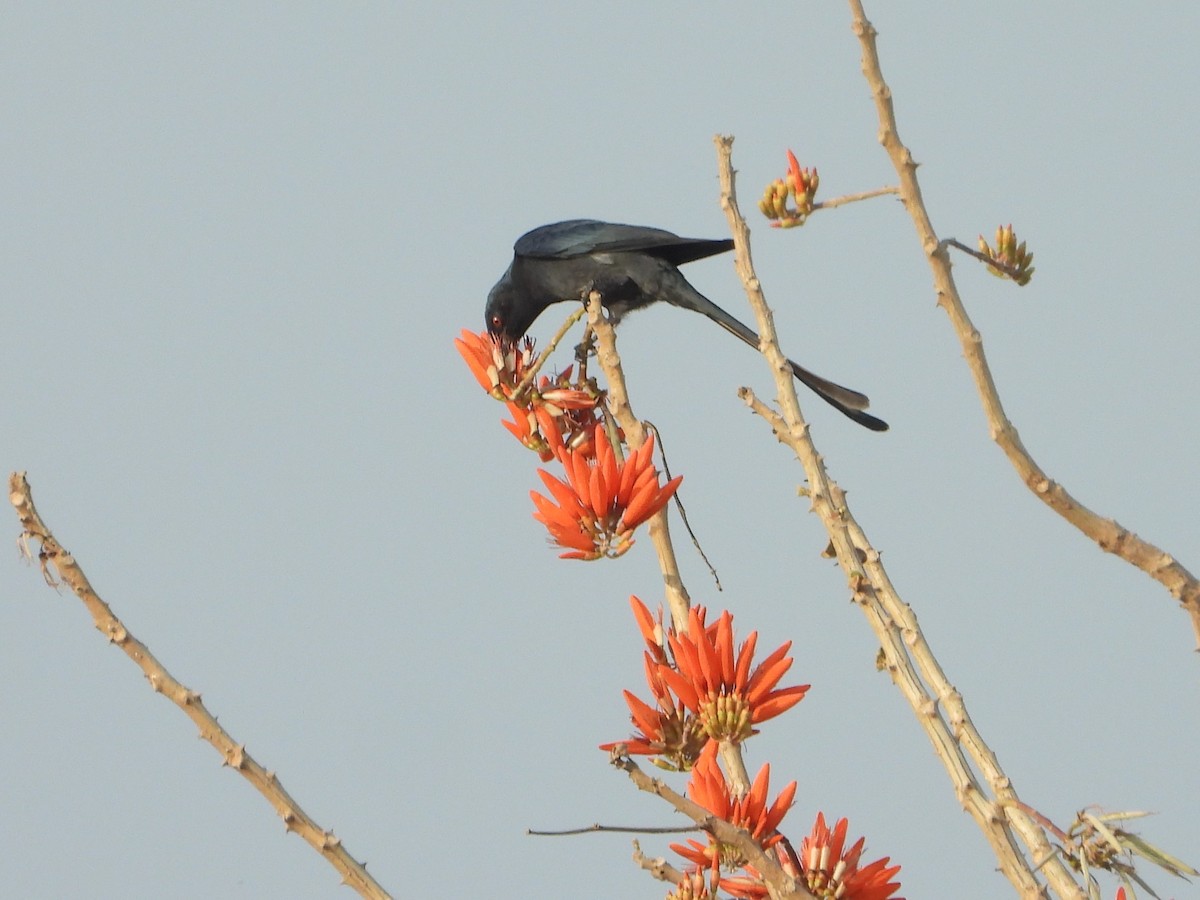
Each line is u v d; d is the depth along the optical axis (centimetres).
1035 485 698
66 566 612
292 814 598
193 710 604
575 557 761
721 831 547
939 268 719
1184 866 600
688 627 725
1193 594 687
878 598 736
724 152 846
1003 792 655
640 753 693
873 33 743
